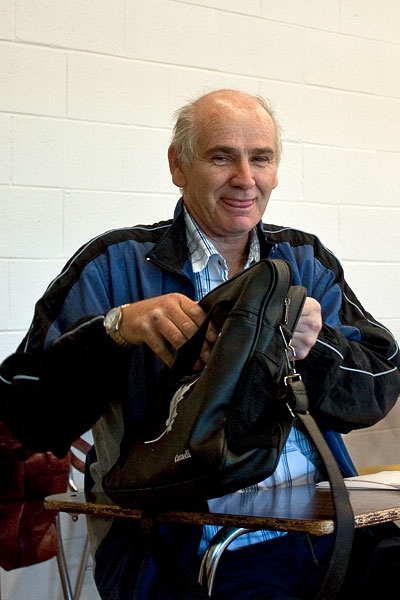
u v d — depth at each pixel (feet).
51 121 7.37
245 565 4.24
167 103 7.93
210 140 4.99
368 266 9.03
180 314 3.80
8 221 7.18
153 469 3.44
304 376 4.59
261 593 3.96
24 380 4.37
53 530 6.46
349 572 4.42
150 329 3.88
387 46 9.29
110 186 7.63
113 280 4.89
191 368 3.78
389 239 9.19
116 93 7.67
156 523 3.73
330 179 8.84
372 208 9.09
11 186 7.19
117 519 4.36
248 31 8.41
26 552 6.26
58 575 7.34
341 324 5.29
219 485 3.21
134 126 7.75
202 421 3.24
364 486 4.08
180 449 3.30
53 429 4.42
